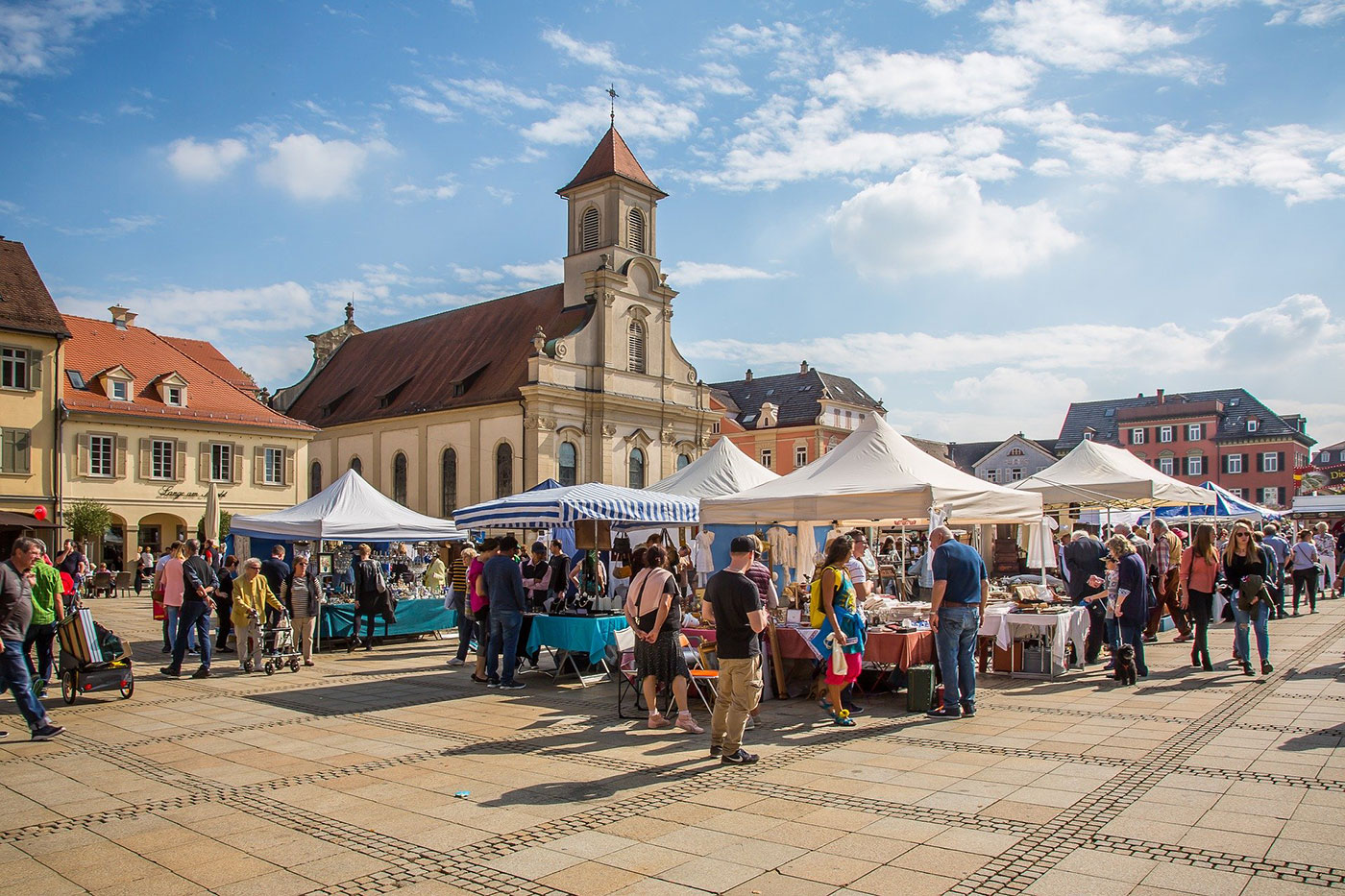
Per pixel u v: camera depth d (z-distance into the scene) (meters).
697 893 5.74
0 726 11.39
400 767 9.02
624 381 47.38
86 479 39.56
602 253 47.28
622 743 9.95
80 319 43.41
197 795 8.12
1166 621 19.41
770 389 79.31
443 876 6.11
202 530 30.95
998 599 15.62
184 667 16.77
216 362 63.53
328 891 5.90
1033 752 9.08
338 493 22.05
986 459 90.81
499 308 53.31
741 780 8.31
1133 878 5.80
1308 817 6.84
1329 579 28.39
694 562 24.70
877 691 12.84
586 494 17.59
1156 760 8.61
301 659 16.81
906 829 6.84
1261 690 12.00
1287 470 84.19
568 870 6.16
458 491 47.56
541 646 15.34
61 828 7.24
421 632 21.33
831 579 10.73
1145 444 89.75
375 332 61.84
